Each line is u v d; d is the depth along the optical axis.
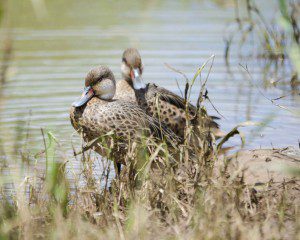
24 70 16.23
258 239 8.15
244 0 21.41
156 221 8.80
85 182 10.02
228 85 15.48
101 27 19.84
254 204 9.17
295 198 9.41
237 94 14.93
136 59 12.95
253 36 19.12
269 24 19.45
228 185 9.14
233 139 12.46
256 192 9.42
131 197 9.15
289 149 11.48
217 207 8.59
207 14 21.25
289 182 9.81
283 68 16.83
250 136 12.60
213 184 9.16
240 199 9.12
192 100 14.52
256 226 8.34
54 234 8.38
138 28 19.73
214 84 15.57
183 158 10.23
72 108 11.24
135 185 9.66
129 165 9.61
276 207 8.99
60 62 16.89
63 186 9.20
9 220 8.80
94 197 9.48
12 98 14.47
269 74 16.31
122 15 21.19
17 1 22.19
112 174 10.87
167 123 12.62
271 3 21.84
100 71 11.24
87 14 21.31
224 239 8.16
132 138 10.72
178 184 9.40
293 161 10.70
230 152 11.76
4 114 13.58
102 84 11.21
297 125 13.15
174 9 21.98
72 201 9.69
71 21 20.50
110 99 11.29
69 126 13.01
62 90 15.01
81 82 15.52
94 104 10.98
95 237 8.38
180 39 18.72
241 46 18.20
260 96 14.77
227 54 16.98
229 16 20.97
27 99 14.45
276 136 12.58
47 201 9.32
